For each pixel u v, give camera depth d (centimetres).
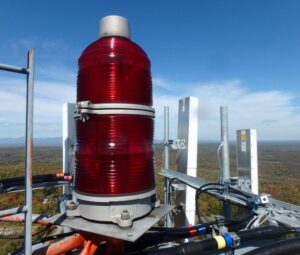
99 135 192
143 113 201
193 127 438
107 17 209
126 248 234
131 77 199
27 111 171
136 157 194
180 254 205
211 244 212
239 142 404
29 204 172
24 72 171
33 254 206
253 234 238
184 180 424
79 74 211
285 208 269
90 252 193
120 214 188
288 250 208
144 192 196
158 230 255
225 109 353
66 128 414
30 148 171
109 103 192
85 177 193
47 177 355
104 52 198
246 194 309
